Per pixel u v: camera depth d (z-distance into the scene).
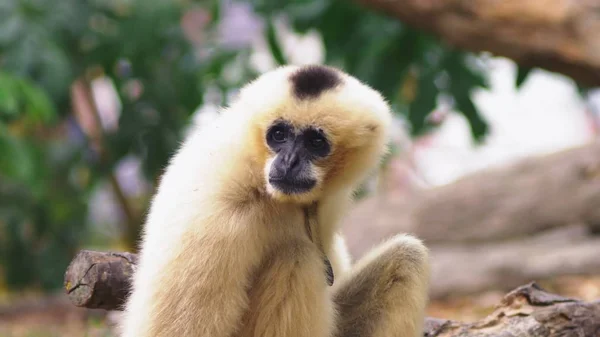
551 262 14.29
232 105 6.65
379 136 6.90
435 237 16.31
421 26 12.91
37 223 18.33
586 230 15.66
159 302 5.80
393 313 6.56
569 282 13.85
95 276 6.82
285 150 6.34
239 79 17.47
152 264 5.88
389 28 14.29
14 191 18.14
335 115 6.54
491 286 14.52
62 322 13.27
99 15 17.16
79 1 16.11
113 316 10.21
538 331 6.87
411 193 17.14
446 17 12.54
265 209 6.21
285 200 6.17
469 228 16.19
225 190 6.00
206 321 5.82
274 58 16.83
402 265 6.57
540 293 7.16
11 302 14.88
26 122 16.41
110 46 16.59
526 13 12.04
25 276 18.77
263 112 6.36
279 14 16.33
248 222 5.98
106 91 23.89
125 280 6.86
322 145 6.55
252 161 6.22
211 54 17.69
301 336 6.21
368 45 14.45
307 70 6.72
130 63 16.97
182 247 5.81
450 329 7.21
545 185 15.93
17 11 14.91
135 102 17.16
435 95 15.39
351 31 14.81
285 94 6.45
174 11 17.00
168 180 6.21
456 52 15.14
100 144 17.73
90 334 10.50
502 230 16.00
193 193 5.95
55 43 15.32
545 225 15.82
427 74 15.37
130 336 5.89
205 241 5.81
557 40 11.99
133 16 16.69
